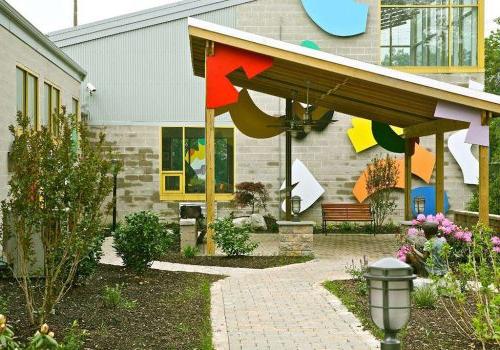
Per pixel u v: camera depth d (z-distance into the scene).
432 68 21.33
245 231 13.73
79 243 6.76
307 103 15.91
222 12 21.34
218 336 6.85
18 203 6.67
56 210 6.75
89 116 21.20
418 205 16.38
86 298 8.43
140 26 21.27
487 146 13.31
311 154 21.33
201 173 21.41
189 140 21.44
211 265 12.53
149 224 10.88
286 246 13.72
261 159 21.34
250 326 7.33
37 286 8.50
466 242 10.40
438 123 15.95
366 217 19.70
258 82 16.97
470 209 18.95
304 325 7.38
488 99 13.05
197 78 21.44
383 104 16.02
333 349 6.34
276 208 21.23
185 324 7.33
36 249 9.08
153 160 21.31
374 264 4.59
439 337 6.73
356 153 21.34
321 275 11.16
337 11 21.28
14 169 6.79
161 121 21.36
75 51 21.25
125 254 10.80
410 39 21.41
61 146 6.82
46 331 4.88
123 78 21.30
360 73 13.12
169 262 12.75
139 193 21.27
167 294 9.16
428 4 21.41
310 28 21.34
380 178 20.05
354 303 8.55
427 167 21.42
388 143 18.72
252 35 13.16
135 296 8.87
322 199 21.33
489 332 6.37
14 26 13.02
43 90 15.67
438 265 9.83
